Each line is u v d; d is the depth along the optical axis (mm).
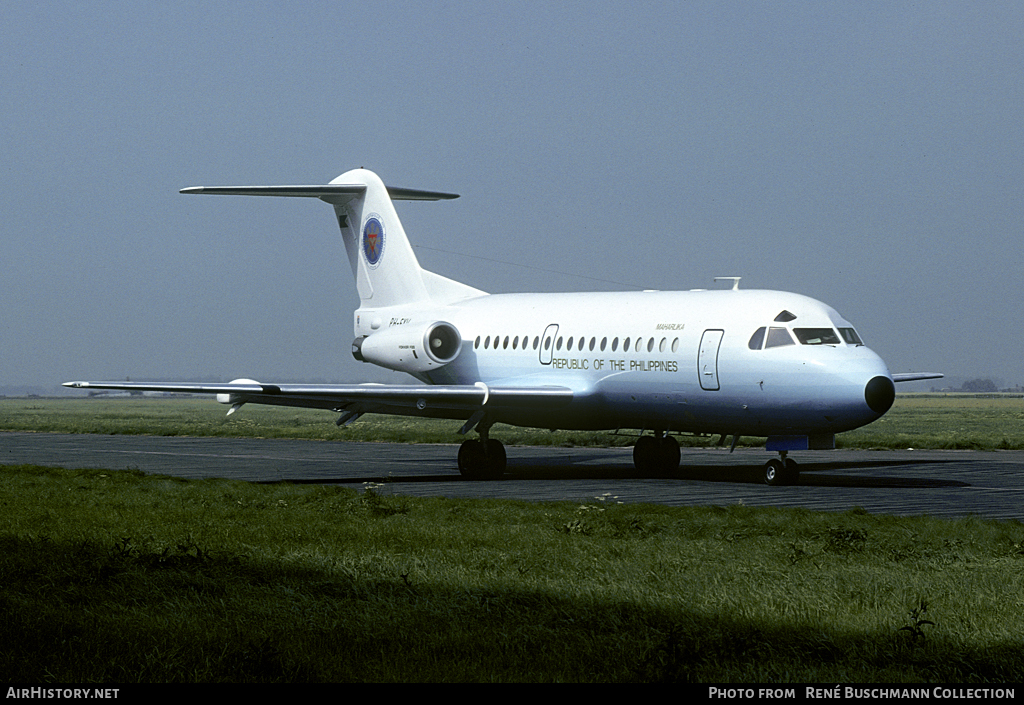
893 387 98812
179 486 96812
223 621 40688
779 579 49312
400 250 144250
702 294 112562
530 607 44000
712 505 79812
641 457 121250
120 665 34188
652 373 110500
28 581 48250
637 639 38375
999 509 83062
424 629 39906
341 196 150000
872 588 46781
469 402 113188
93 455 153000
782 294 107125
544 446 176000
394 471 125125
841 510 81750
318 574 51062
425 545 60250
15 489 94188
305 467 131000
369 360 137250
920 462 137000
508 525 69375
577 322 119875
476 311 132750
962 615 41781
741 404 104188
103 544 59969
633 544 60500
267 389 110188
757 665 35500
